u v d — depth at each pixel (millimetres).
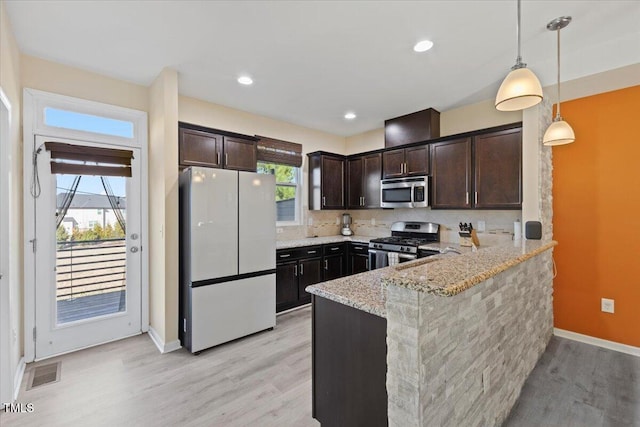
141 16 2033
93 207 2889
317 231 4906
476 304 1509
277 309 3691
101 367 2461
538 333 2502
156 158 2967
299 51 2490
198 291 2729
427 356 1150
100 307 2922
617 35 2270
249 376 2328
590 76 2461
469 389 1444
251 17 2047
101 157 2904
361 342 1465
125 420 1840
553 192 3057
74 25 2133
